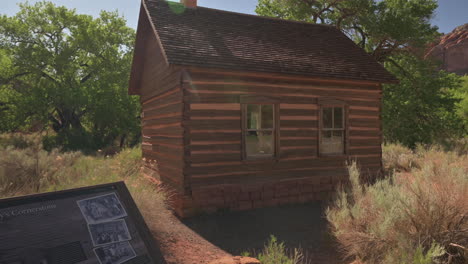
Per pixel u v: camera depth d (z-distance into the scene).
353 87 9.30
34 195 2.94
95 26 29.98
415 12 17.78
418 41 16.88
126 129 28.84
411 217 4.28
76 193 3.15
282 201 8.11
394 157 13.18
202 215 7.12
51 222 2.82
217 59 7.32
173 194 7.19
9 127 26.83
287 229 6.32
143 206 5.27
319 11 19.45
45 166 8.05
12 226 2.66
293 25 10.79
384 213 4.48
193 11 9.15
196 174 7.15
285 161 8.23
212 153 7.32
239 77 7.64
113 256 2.83
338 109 9.45
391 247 4.20
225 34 8.62
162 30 7.67
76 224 2.90
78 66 29.64
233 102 7.57
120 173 9.45
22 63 27.14
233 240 5.76
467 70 70.62
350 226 4.75
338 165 9.02
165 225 5.80
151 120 10.24
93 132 29.17
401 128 19.30
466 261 3.85
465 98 29.11
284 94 8.22
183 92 7.08
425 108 19.61
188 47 7.37
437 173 5.54
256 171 7.84
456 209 4.19
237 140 7.61
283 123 8.19
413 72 19.53
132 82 11.92
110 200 3.25
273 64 8.02
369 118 9.60
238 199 7.57
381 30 16.70
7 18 28.11
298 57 8.85
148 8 8.47
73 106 27.61
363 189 8.61
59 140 24.98
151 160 10.04
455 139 17.66
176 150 7.53
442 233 4.14
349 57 10.08
